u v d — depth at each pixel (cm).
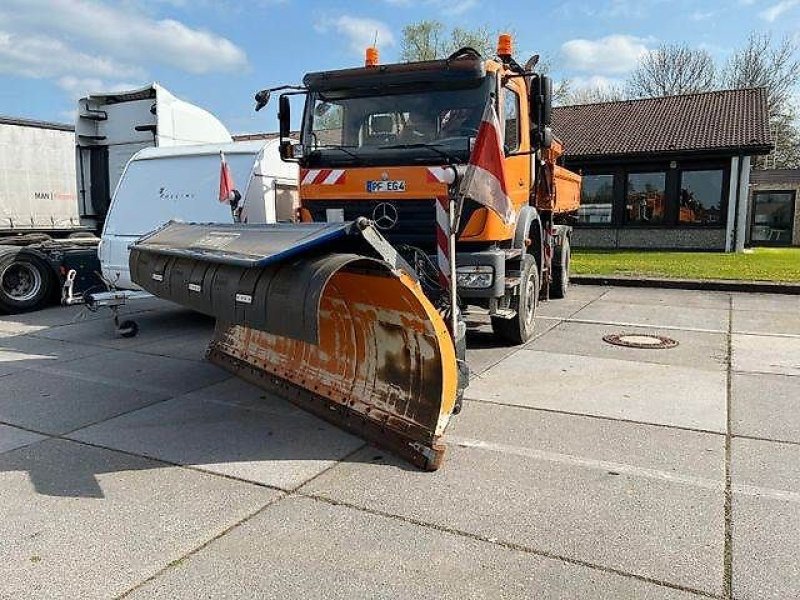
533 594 277
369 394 468
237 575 294
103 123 1269
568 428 476
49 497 373
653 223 2094
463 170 527
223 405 539
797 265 1520
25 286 1040
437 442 414
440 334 406
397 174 628
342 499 367
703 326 862
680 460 416
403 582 287
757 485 379
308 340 358
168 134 1215
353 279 417
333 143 668
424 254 584
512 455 427
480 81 623
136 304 1093
